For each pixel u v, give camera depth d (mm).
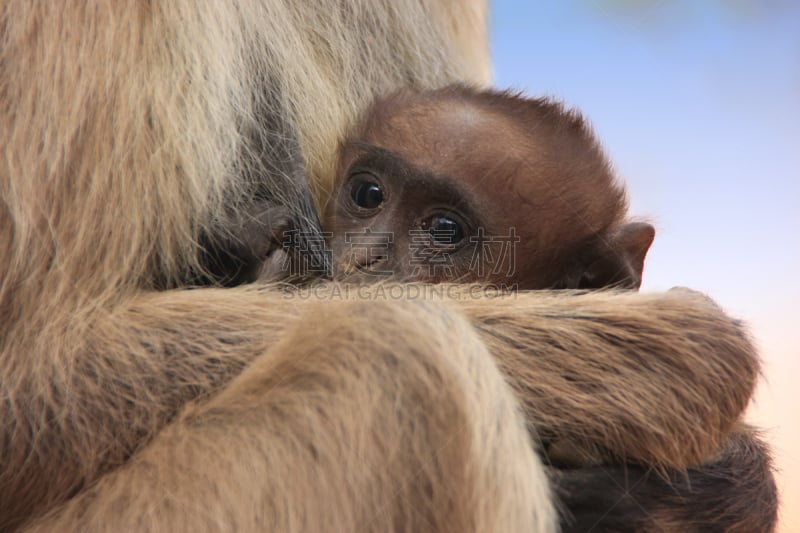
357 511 1296
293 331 1316
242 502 1299
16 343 1315
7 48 1323
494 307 1332
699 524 1326
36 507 1317
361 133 1371
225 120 1343
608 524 1316
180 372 1318
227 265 1347
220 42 1344
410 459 1296
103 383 1314
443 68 1440
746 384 1322
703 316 1325
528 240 1357
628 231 1365
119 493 1305
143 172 1323
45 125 1320
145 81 1327
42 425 1312
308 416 1303
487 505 1296
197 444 1306
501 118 1368
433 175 1354
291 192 1357
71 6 1324
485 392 1303
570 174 1363
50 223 1317
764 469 1354
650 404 1316
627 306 1327
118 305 1322
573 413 1318
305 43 1388
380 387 1301
